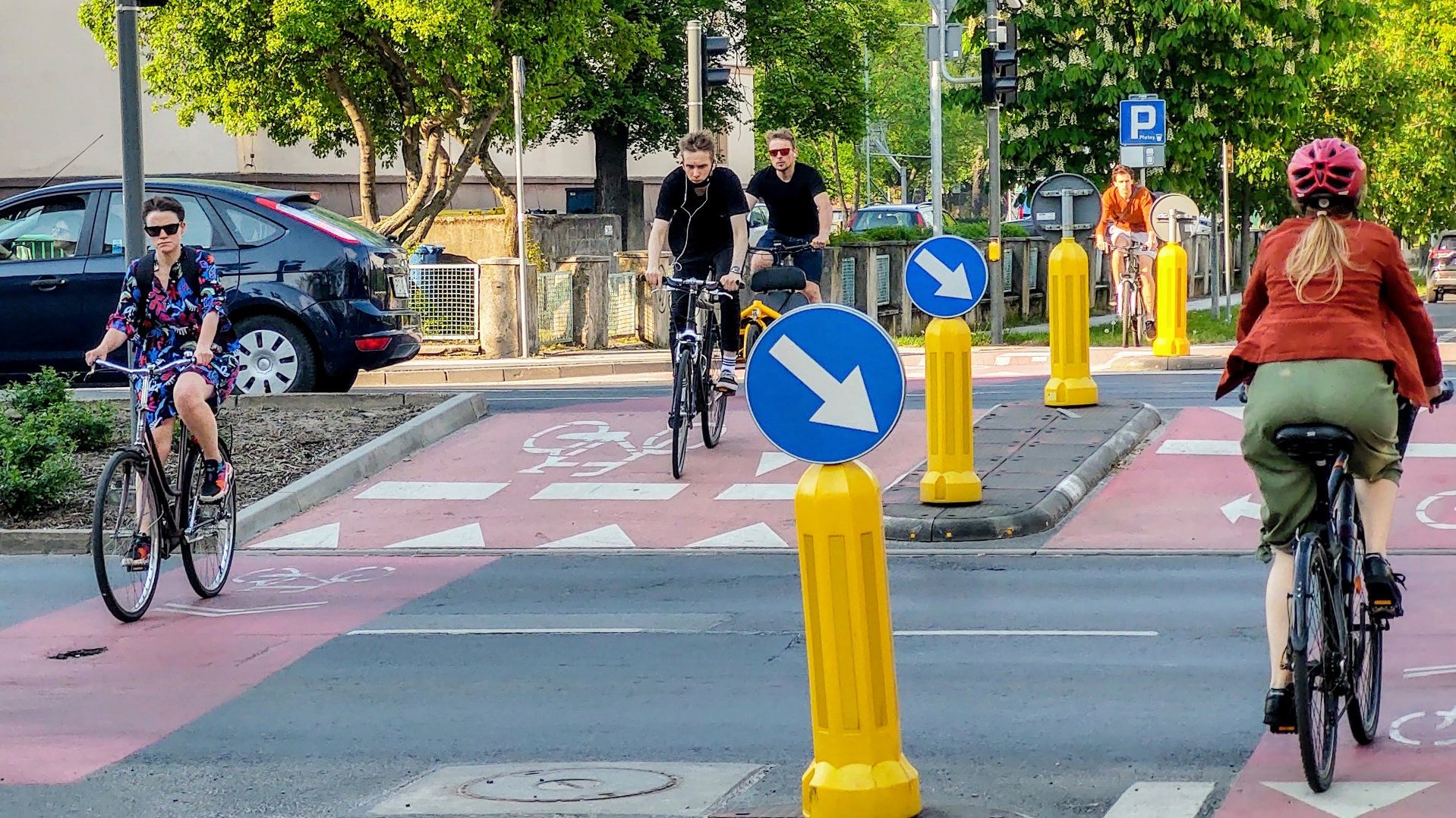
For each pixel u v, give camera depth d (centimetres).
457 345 2662
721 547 1212
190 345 1062
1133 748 697
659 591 1067
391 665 888
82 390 1989
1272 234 666
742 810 607
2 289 1853
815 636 563
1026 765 678
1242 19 3259
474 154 3142
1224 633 899
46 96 3947
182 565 1183
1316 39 3403
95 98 3972
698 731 748
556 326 2795
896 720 568
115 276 1848
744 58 4584
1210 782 650
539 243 3225
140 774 709
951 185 9662
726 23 4522
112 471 999
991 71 2722
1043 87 3397
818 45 4662
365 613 1026
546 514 1325
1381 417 639
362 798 668
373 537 1280
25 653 942
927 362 1228
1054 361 1561
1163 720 736
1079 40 3419
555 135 4456
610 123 4331
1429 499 1236
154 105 3050
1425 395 646
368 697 824
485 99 3067
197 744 753
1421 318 653
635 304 2939
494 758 717
